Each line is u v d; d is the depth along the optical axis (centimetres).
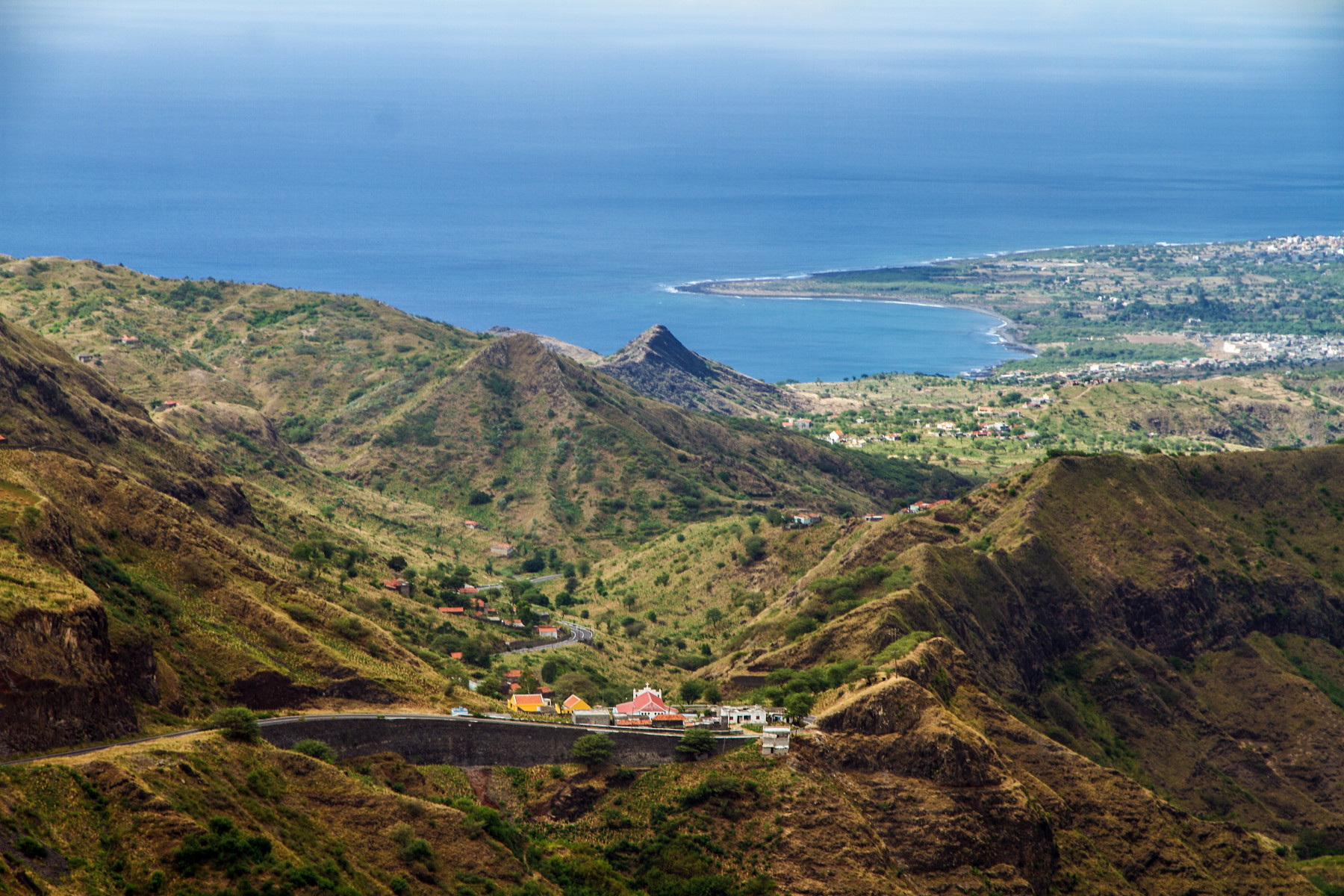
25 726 13500
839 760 17850
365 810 15050
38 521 16350
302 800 14850
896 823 17275
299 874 13338
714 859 16612
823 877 16425
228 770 14488
